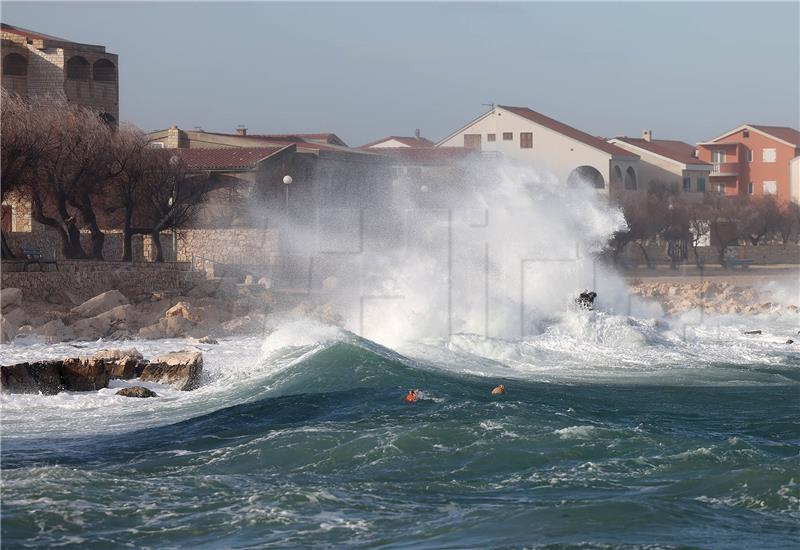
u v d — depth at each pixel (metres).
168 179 166.00
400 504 47.59
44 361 77.25
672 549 41.72
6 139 139.25
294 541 43.00
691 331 118.69
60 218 162.75
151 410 69.88
